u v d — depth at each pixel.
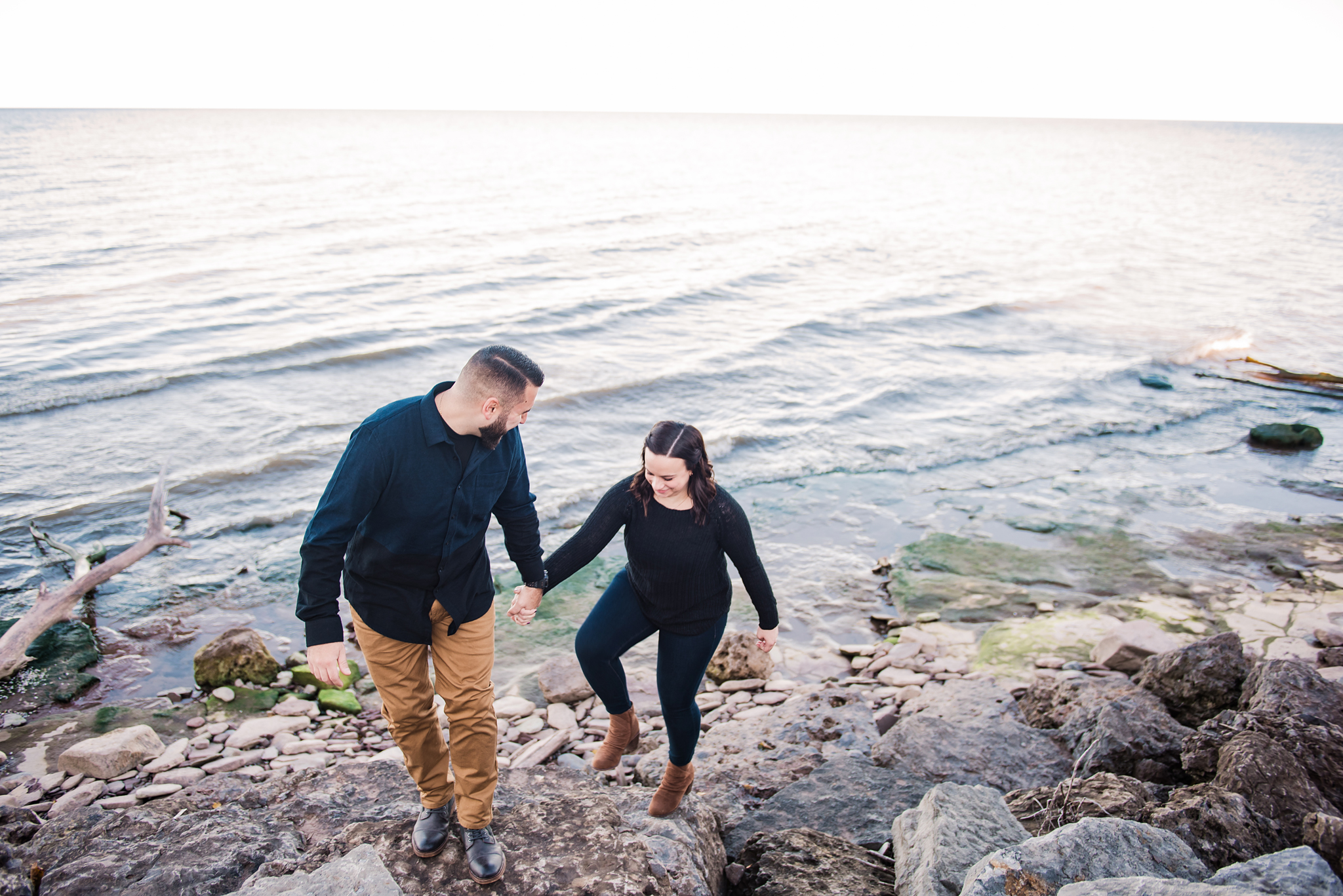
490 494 2.30
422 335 18.00
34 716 6.08
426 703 2.42
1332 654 6.14
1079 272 28.16
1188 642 6.24
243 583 8.30
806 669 6.82
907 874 2.74
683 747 3.18
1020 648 6.86
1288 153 131.75
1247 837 2.83
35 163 56.47
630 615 3.13
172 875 2.45
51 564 8.55
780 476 11.34
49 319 18.00
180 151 70.69
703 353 17.47
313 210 37.09
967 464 11.79
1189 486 10.83
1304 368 17.39
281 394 14.12
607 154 85.25
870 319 20.83
